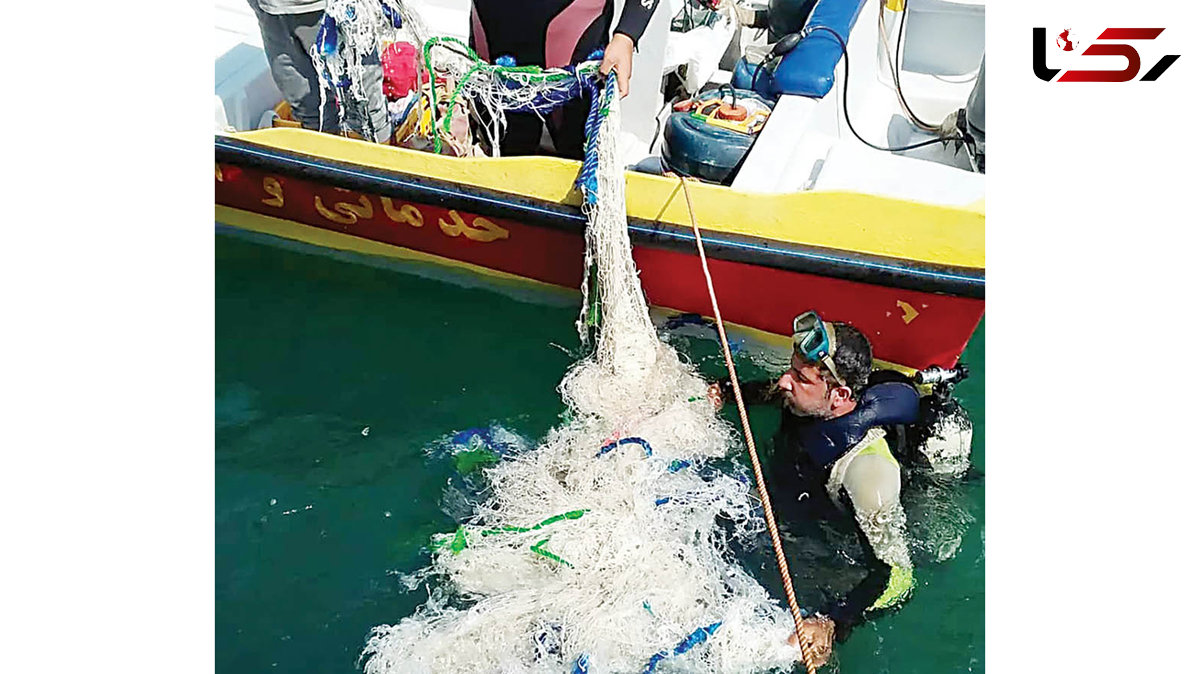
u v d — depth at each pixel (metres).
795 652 1.76
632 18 2.40
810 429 2.07
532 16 2.46
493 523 1.96
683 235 2.29
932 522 1.98
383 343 2.36
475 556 1.89
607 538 1.88
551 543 1.88
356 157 2.41
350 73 2.37
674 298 2.42
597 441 2.11
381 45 2.40
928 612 1.82
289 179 2.47
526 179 2.34
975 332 2.49
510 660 1.73
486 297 2.49
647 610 1.79
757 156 2.39
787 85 2.57
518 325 2.42
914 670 1.74
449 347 2.35
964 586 1.86
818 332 2.04
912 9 2.87
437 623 1.79
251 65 2.70
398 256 2.56
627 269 2.27
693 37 3.00
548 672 1.71
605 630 1.75
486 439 2.13
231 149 2.46
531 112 2.57
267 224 2.61
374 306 2.46
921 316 2.23
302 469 2.08
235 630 1.78
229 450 2.11
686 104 2.58
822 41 2.61
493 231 2.42
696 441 2.12
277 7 2.34
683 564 1.87
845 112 2.64
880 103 2.77
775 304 2.34
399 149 2.39
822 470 2.04
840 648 1.77
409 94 2.47
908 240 2.17
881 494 1.96
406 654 1.74
